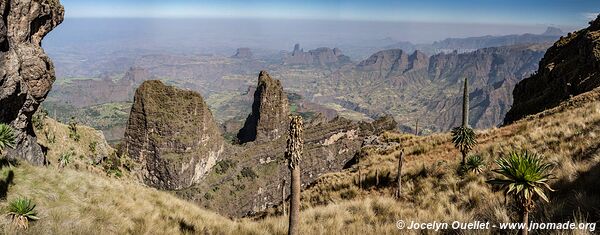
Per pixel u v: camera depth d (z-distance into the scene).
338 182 33.75
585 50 65.88
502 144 27.97
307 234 15.81
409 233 13.26
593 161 14.37
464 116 25.12
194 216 22.00
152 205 22.42
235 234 17.81
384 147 54.78
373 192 28.38
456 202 17.98
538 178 8.64
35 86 26.88
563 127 25.14
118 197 21.05
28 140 26.66
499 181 9.18
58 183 19.14
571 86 63.09
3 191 15.48
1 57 22.83
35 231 12.12
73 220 14.45
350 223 17.55
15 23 25.56
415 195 23.03
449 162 28.34
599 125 22.19
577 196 10.88
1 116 23.03
